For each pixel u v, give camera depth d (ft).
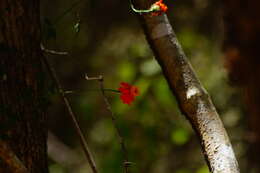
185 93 12.05
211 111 11.87
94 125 36.50
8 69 11.54
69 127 39.04
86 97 37.06
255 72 19.83
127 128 32.91
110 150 34.19
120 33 38.83
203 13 35.99
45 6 37.73
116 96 34.19
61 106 38.65
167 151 33.55
